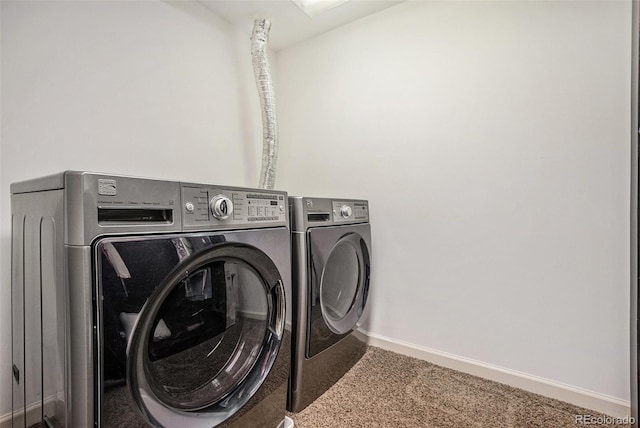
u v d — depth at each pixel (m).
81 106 1.51
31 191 0.92
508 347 1.64
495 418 1.37
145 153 1.76
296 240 1.40
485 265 1.71
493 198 1.68
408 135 1.96
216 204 0.99
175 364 0.94
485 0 1.71
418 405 1.46
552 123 1.52
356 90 2.17
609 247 1.40
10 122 1.30
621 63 1.37
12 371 1.13
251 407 1.13
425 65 1.90
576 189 1.47
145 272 0.81
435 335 1.87
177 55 1.91
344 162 2.23
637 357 1.29
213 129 2.11
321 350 1.51
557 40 1.51
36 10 1.37
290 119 2.51
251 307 1.18
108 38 1.61
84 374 0.72
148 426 0.84
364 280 1.92
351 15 2.12
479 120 1.72
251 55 2.23
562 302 1.51
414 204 1.94
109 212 0.78
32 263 0.93
